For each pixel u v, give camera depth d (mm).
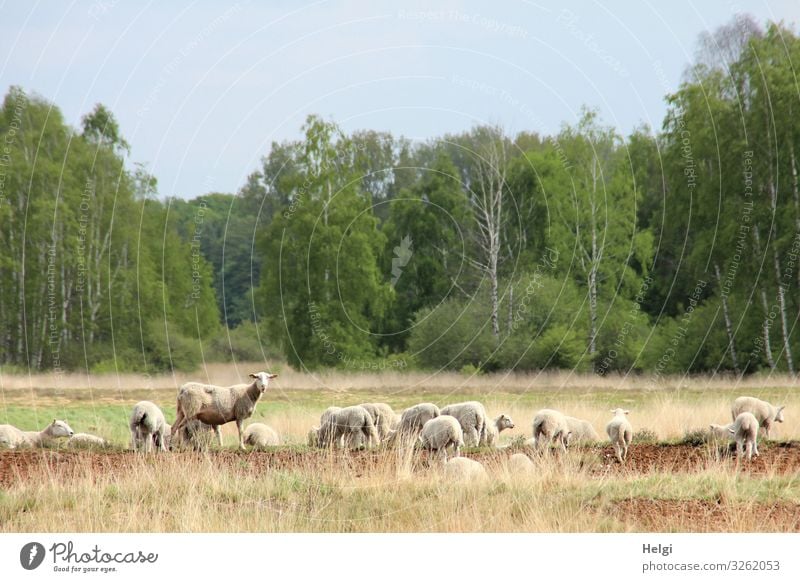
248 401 62625
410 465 53469
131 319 148875
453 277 167750
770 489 46250
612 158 156000
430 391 123438
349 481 49375
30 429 85312
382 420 66188
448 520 41406
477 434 63375
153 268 153875
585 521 41156
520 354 142250
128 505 43812
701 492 45812
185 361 144125
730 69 139375
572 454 55625
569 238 151500
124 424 90688
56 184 148250
